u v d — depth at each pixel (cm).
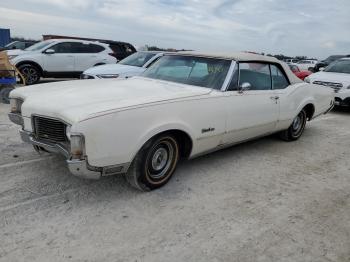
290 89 576
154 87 432
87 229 309
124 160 342
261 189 420
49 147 351
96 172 329
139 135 346
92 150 317
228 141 470
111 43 1606
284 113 562
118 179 414
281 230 331
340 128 794
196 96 408
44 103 354
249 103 479
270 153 562
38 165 440
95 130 315
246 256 288
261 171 479
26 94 397
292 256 293
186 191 397
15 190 371
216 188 412
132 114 339
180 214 346
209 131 423
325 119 897
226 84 449
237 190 412
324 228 341
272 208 373
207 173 455
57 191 375
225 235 315
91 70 951
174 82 466
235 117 457
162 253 284
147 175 374
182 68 489
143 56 1027
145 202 364
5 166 432
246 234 320
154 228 318
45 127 353
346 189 439
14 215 323
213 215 349
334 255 299
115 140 329
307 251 302
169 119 371
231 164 496
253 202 384
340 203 398
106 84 438
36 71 1267
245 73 481
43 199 356
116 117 327
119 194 378
